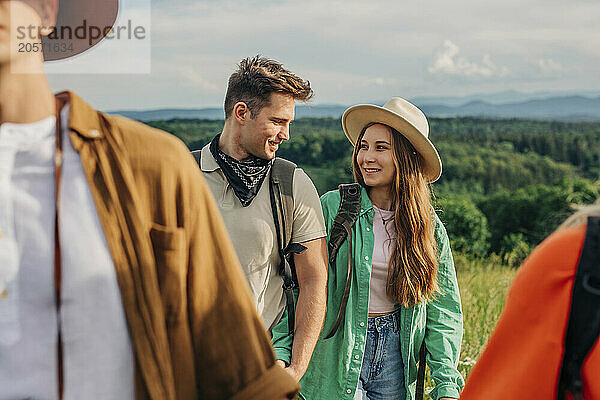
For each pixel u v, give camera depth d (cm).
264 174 282
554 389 138
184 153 125
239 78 278
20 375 109
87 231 112
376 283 320
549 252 139
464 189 6425
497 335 147
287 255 284
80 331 111
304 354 277
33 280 109
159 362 117
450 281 329
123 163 117
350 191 330
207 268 127
